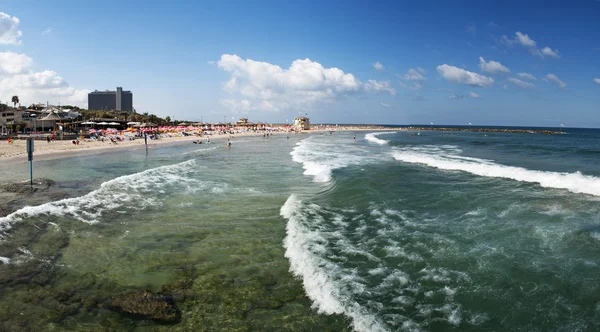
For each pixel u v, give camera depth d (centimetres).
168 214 1182
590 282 677
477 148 4528
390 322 550
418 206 1295
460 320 558
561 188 1598
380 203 1347
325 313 573
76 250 832
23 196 1378
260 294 634
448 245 888
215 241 917
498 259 796
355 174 2047
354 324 541
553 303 607
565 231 973
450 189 1592
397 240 929
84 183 1741
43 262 754
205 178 1981
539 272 726
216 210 1242
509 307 596
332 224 1078
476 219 1110
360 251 852
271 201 1390
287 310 580
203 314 564
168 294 629
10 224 984
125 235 954
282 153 3888
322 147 4878
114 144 4862
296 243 897
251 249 861
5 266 723
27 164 2544
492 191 1538
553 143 5778
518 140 6962
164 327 525
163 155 3531
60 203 1249
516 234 960
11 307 564
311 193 1556
